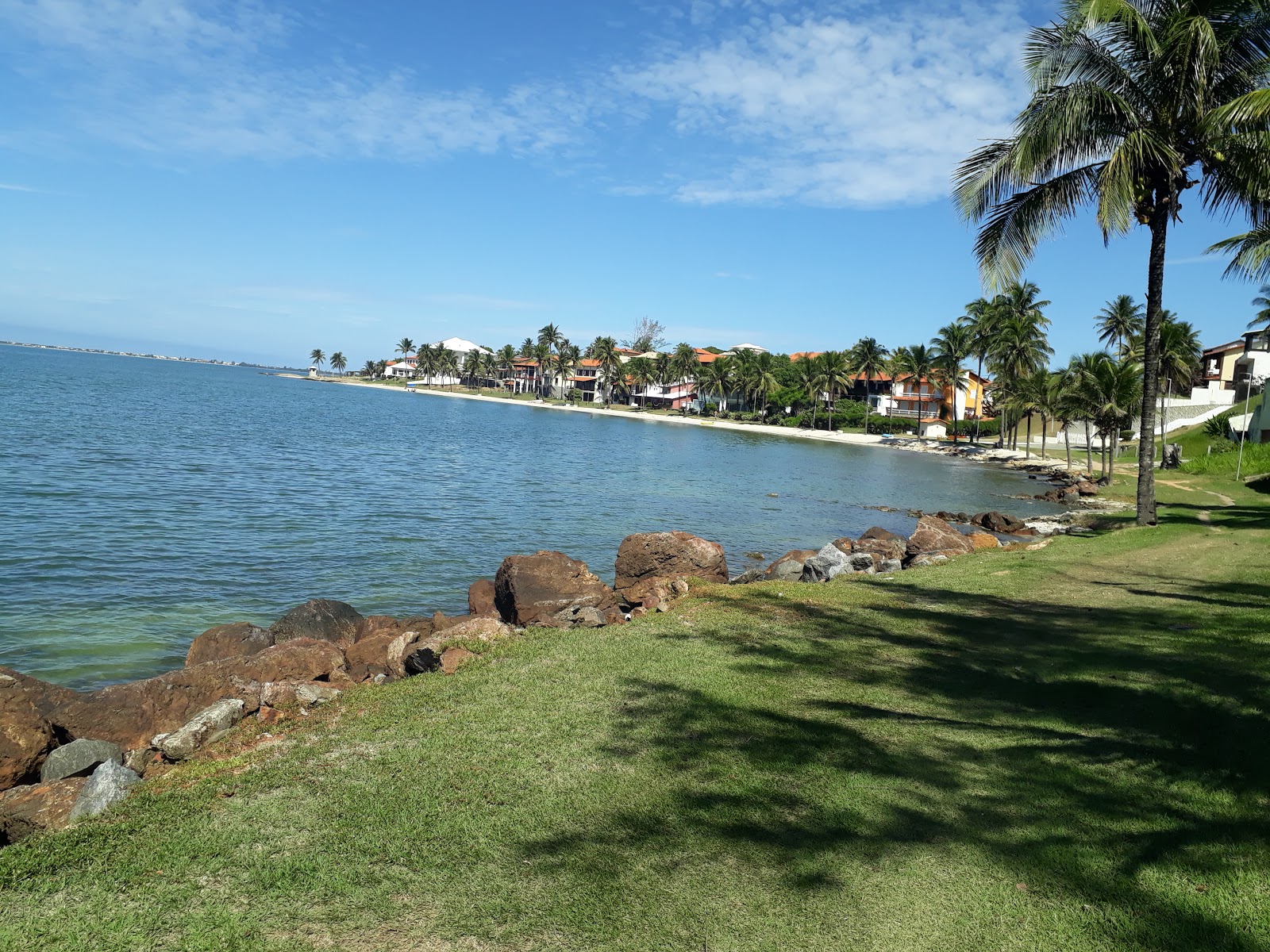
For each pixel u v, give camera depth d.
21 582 16.72
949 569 16.12
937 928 4.38
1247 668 8.41
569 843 5.23
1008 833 5.33
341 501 31.55
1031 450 89.31
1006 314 85.50
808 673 8.84
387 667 10.83
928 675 8.79
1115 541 18.84
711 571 17.11
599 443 78.25
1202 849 5.01
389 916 4.46
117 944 4.16
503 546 24.31
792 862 5.02
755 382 131.75
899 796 5.87
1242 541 18.42
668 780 6.15
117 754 7.37
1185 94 18.34
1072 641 10.09
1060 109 18.08
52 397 79.00
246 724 7.77
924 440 102.25
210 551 20.92
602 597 13.85
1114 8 17.25
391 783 6.08
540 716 7.49
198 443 49.94
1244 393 71.31
